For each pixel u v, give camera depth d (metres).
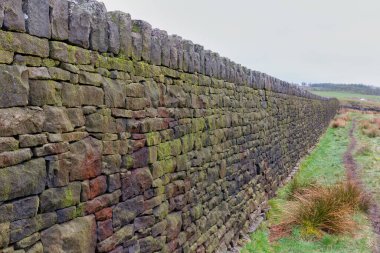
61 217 3.42
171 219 5.36
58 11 3.33
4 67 2.86
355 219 9.26
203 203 6.53
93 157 3.78
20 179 2.99
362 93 146.38
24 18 3.01
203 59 6.62
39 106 3.16
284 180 13.54
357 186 11.18
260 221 9.32
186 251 5.80
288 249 7.91
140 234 4.62
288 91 15.01
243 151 8.95
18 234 3.00
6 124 2.87
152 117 4.86
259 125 10.41
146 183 4.72
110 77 4.06
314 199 9.51
